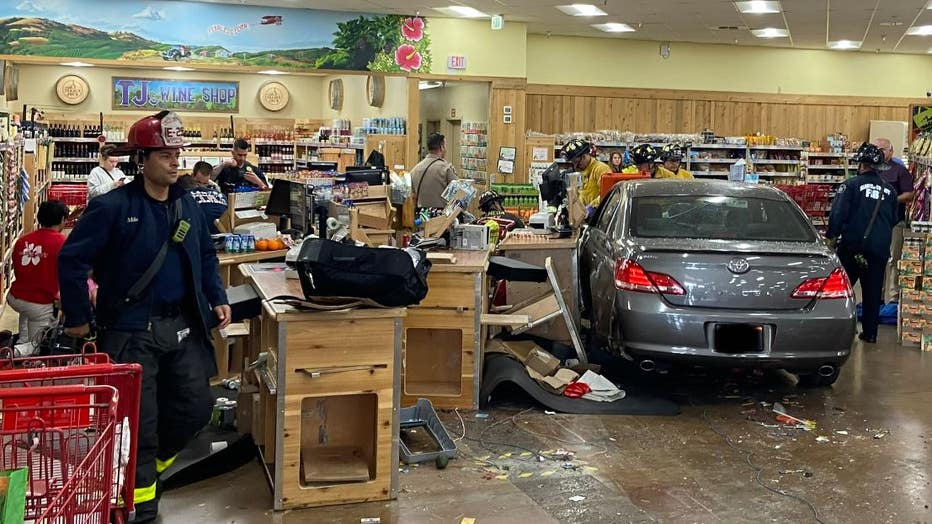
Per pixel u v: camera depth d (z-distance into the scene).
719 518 4.04
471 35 15.34
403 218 8.06
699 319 5.60
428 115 20.33
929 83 19.33
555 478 4.51
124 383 2.98
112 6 13.68
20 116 12.46
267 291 4.52
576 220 7.54
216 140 16.47
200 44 14.07
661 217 6.37
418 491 4.33
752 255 5.72
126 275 3.74
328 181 7.36
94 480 2.66
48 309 6.65
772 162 17.50
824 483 4.51
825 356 5.70
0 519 2.13
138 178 3.81
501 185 14.25
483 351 6.03
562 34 17.19
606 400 5.82
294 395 4.04
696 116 18.30
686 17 14.78
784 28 15.81
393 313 4.10
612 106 17.84
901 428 5.46
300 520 3.97
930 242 7.79
